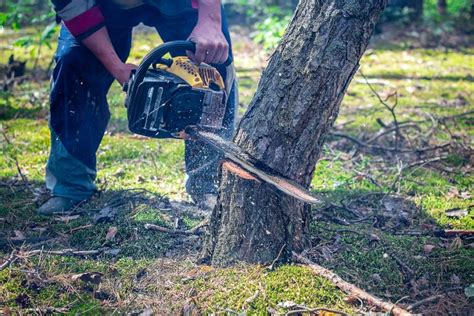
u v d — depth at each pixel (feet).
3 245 10.95
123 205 12.40
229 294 9.14
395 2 32.48
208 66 10.37
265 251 9.53
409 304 9.18
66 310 9.11
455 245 10.73
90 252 10.58
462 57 27.32
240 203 9.43
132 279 9.78
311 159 9.39
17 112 18.99
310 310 8.77
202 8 10.66
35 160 15.34
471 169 14.79
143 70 9.86
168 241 10.96
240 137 9.45
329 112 9.21
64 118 11.89
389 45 29.22
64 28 11.57
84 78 11.64
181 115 9.97
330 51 8.96
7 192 13.20
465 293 9.35
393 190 13.52
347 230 11.05
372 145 16.12
